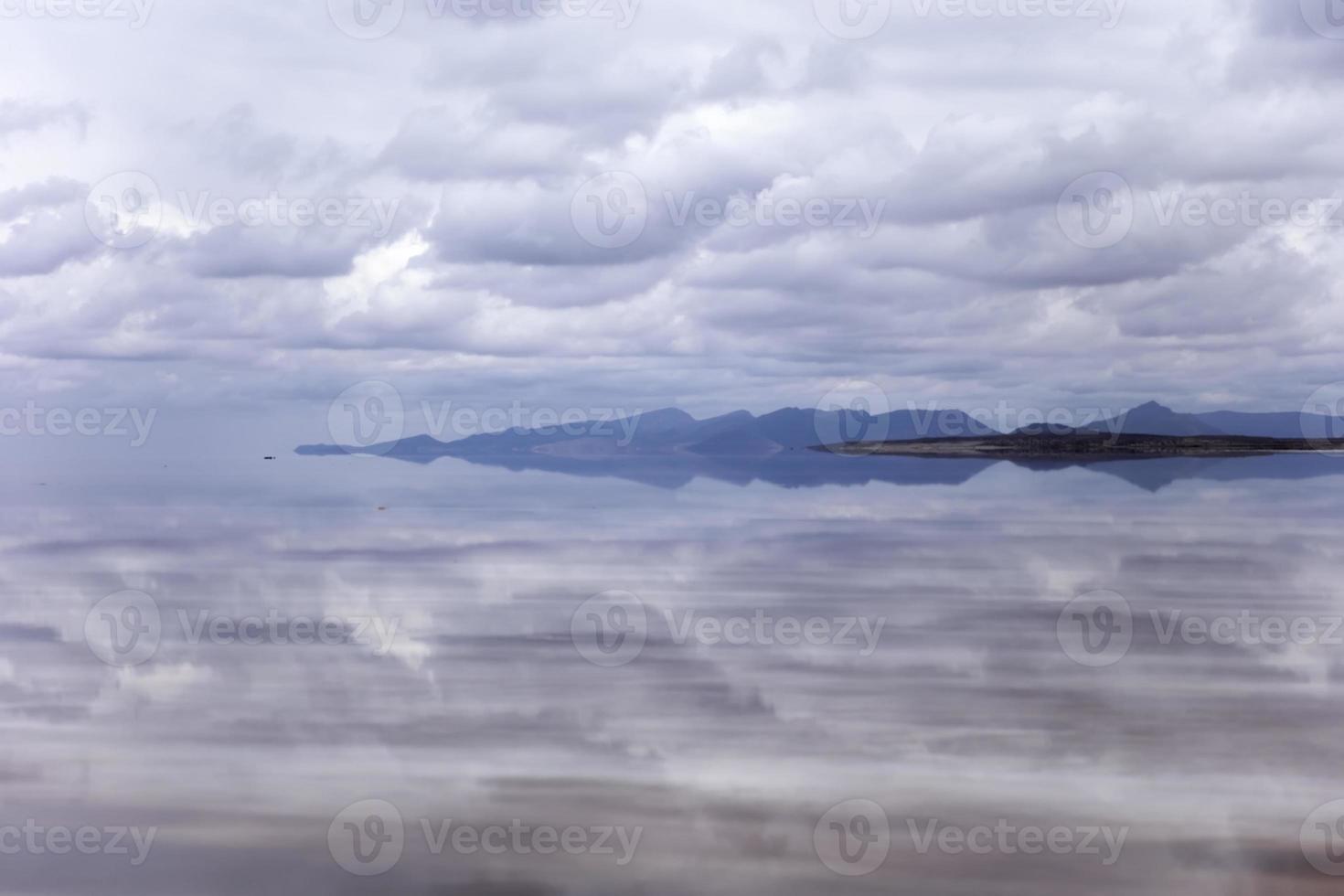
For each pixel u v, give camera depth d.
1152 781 5.03
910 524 14.18
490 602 9.08
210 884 4.12
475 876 4.16
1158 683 6.57
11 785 5.08
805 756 5.38
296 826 4.64
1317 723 5.81
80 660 7.28
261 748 5.56
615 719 5.97
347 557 11.48
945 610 8.64
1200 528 13.46
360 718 6.03
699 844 4.43
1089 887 4.04
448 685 6.66
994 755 5.37
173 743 5.62
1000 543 12.22
